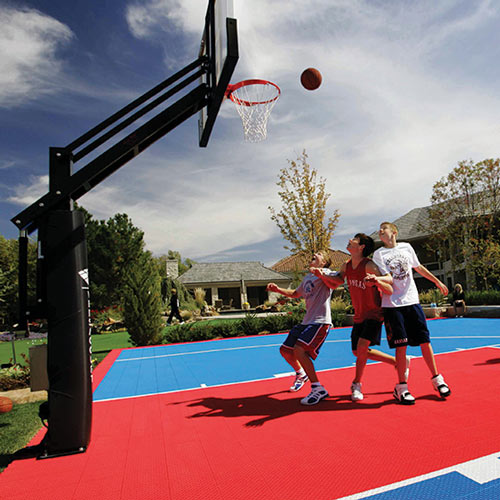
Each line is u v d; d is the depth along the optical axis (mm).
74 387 3484
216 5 4430
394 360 4699
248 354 9617
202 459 3137
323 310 4730
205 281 39281
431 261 31734
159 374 7441
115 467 3090
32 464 3230
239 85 7461
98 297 26156
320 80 5996
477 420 3613
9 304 29562
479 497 2309
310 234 22953
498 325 13383
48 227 3637
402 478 2592
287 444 3322
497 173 22797
